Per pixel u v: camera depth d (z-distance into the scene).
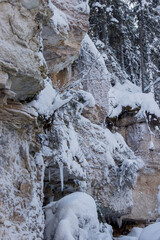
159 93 17.91
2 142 4.29
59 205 6.56
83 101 8.95
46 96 5.41
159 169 13.85
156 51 19.08
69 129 8.16
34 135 5.26
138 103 14.59
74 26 7.29
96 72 12.10
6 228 4.00
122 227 13.30
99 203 10.48
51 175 7.57
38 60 4.18
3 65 3.53
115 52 19.34
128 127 14.70
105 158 10.98
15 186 4.48
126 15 19.44
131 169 11.17
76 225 6.03
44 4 4.29
